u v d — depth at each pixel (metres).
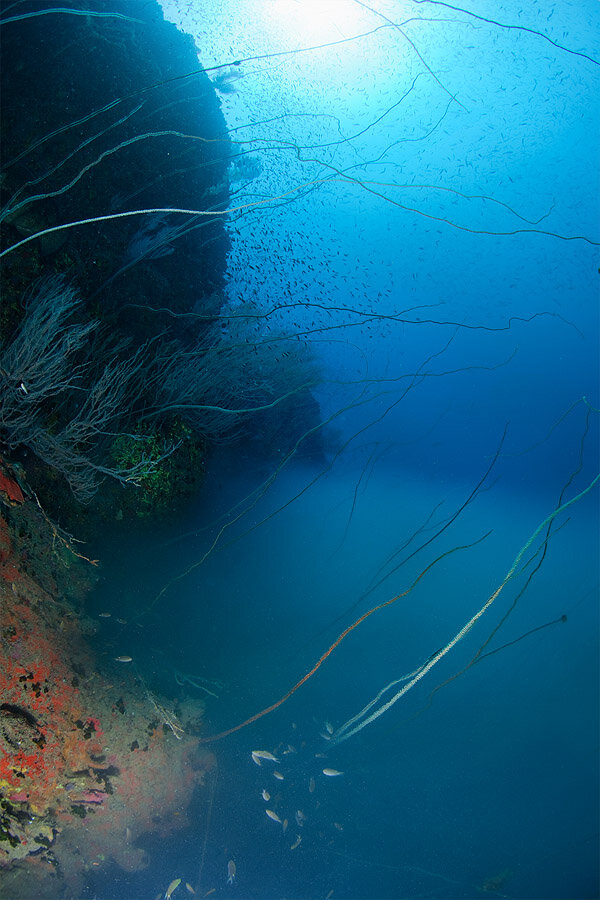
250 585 5.22
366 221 12.38
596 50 11.88
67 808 3.00
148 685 3.69
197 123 6.54
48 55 4.68
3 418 3.95
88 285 4.91
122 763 3.23
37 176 4.45
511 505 9.27
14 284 4.17
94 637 3.74
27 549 3.62
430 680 4.78
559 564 7.41
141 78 5.63
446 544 7.28
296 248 8.77
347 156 10.46
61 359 3.93
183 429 5.30
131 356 5.19
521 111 12.66
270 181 8.55
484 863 3.32
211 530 5.54
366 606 5.54
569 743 4.32
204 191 6.67
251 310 6.55
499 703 4.67
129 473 4.75
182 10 7.94
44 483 4.22
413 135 12.44
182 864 3.08
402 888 3.13
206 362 5.62
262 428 7.04
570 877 3.24
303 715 4.12
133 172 5.49
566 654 5.39
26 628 3.21
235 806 3.42
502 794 3.80
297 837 3.32
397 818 3.53
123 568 4.52
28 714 3.01
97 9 5.27
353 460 9.18
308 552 6.04
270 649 4.63
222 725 3.84
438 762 3.97
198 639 4.43
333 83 10.17
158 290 5.79
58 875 2.84
